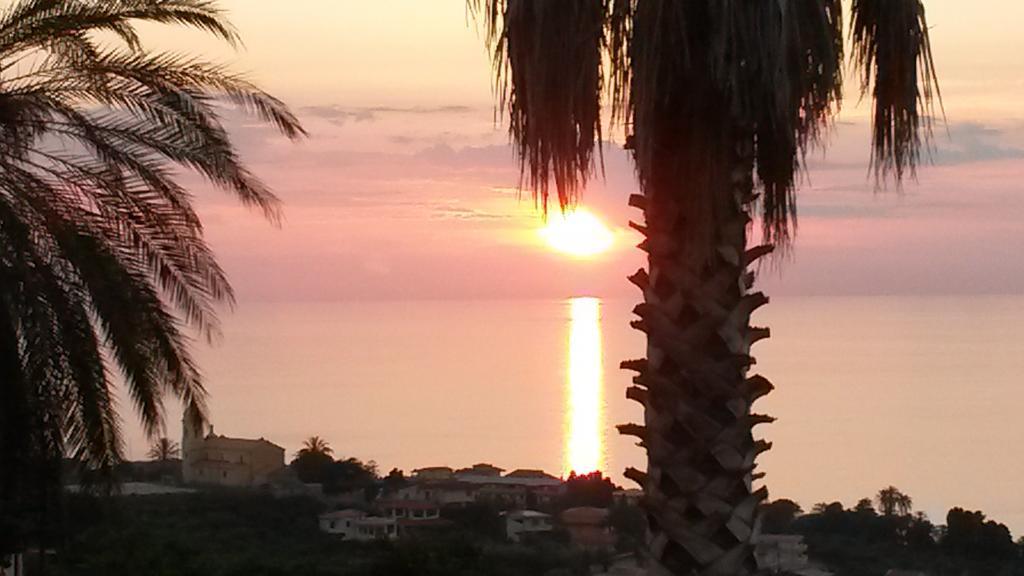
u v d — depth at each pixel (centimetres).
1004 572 1698
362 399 8369
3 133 1108
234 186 1183
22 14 1107
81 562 1769
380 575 1681
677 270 516
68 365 1095
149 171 1138
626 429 528
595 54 472
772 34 452
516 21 479
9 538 1212
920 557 1833
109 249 1106
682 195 512
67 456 1147
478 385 9631
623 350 13438
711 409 513
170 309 1173
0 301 1063
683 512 512
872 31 508
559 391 8919
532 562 1861
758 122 481
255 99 1181
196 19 1155
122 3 1128
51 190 1115
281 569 1805
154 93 1138
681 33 472
